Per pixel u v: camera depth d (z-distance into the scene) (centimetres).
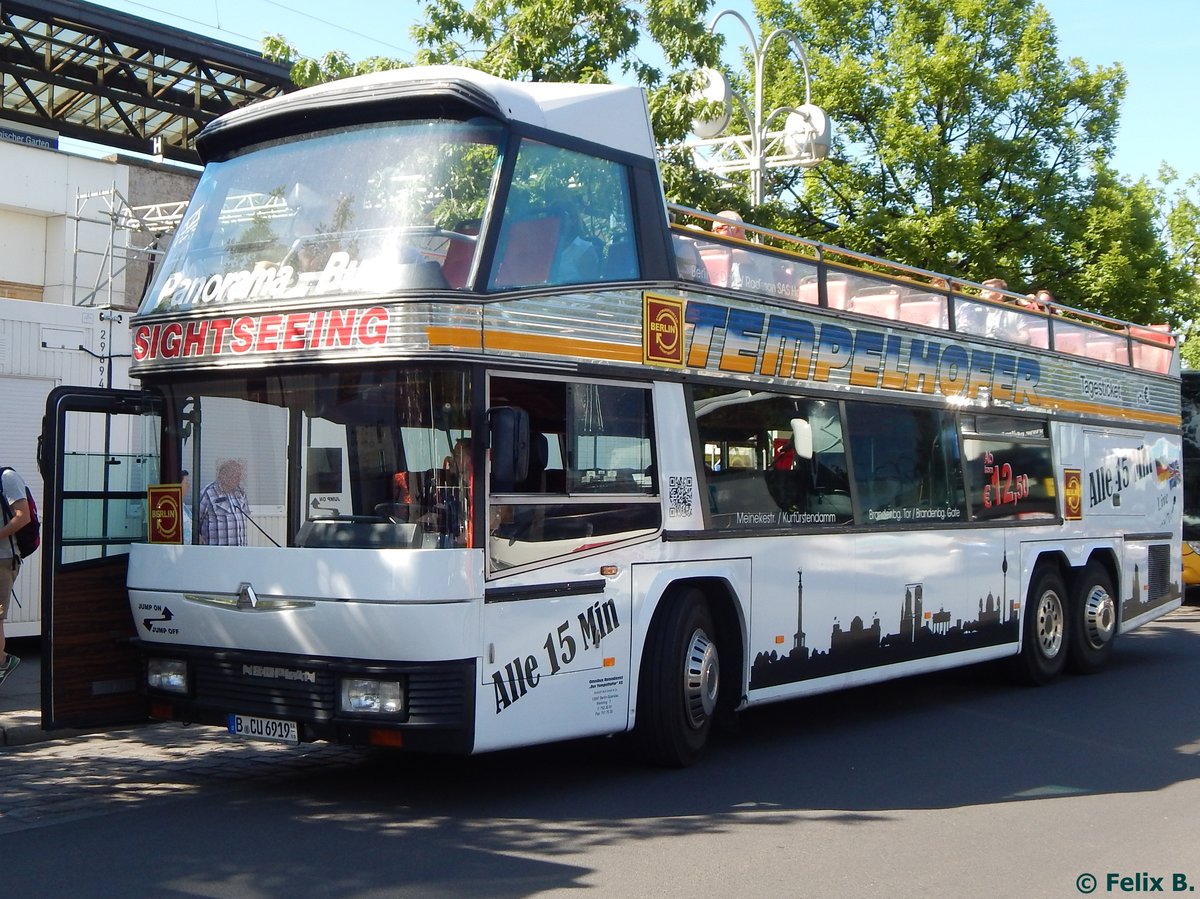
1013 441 1262
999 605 1217
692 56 1641
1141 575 1497
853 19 2539
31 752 903
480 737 699
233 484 760
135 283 2423
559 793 786
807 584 964
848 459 1025
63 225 2378
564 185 783
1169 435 1596
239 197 798
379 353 704
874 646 1038
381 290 709
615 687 794
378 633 688
